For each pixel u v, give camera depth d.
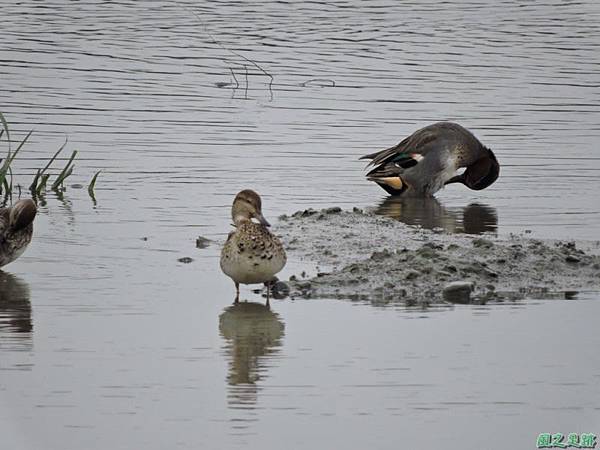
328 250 14.40
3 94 23.91
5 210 13.38
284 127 22.05
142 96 24.27
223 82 25.83
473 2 37.12
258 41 30.48
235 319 11.71
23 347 10.82
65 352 10.70
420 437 9.02
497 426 9.23
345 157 20.05
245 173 18.78
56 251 14.28
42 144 20.20
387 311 12.02
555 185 18.53
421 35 31.62
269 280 12.35
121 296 12.48
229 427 9.12
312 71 27.09
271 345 10.93
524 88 25.59
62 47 29.03
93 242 14.73
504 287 12.87
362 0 37.16
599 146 21.02
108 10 34.72
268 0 36.91
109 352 10.71
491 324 11.60
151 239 14.91
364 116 22.97
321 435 9.02
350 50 29.50
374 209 17.14
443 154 18.19
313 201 17.36
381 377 10.16
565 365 10.50
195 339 11.10
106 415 9.34
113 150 20.02
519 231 15.66
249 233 12.10
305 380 10.09
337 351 10.79
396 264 13.23
